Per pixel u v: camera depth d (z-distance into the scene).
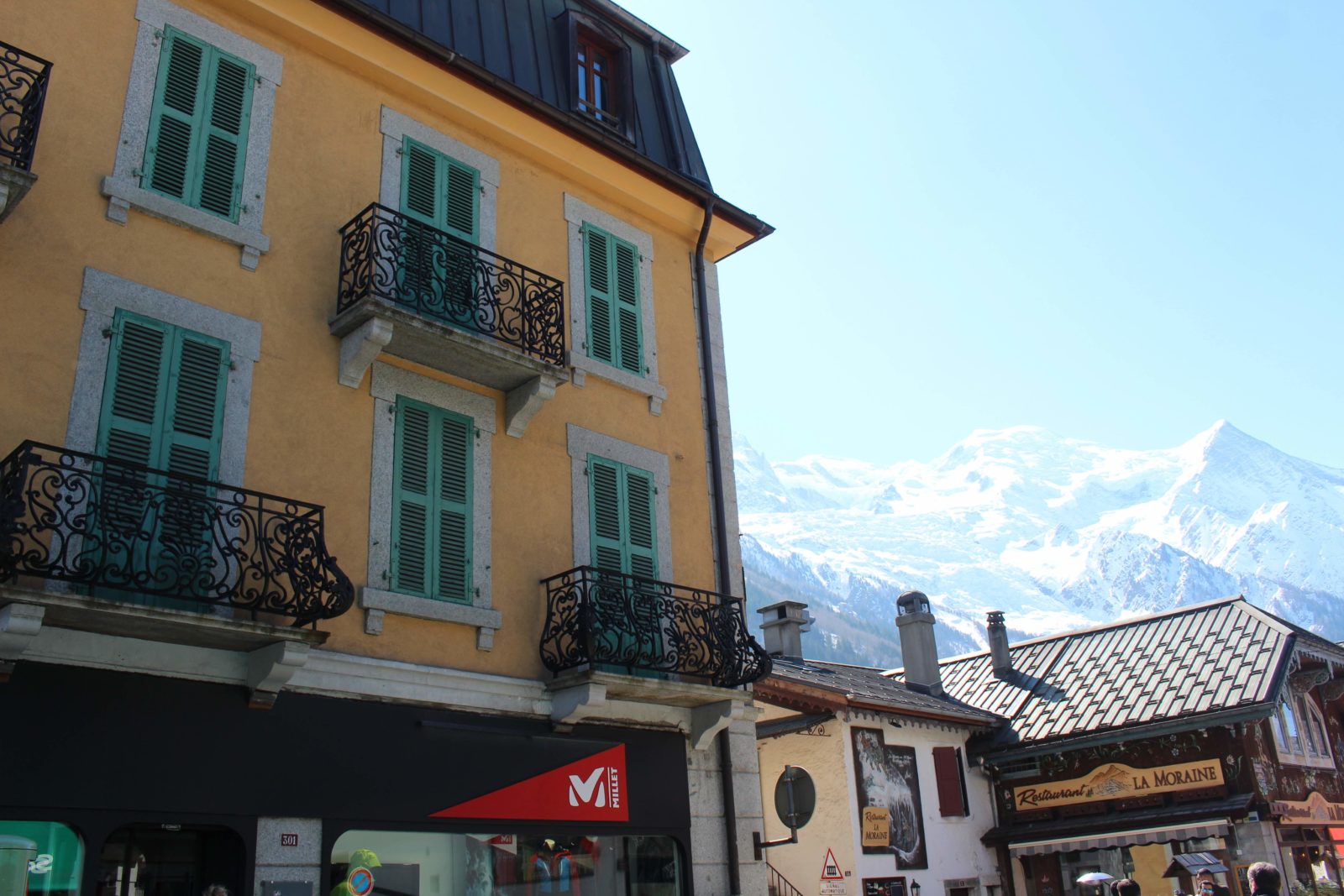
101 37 10.05
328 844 9.26
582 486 12.44
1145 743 21.12
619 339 13.60
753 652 12.34
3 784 7.79
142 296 9.54
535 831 10.66
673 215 14.86
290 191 10.95
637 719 11.86
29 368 8.77
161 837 8.91
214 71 10.75
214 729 8.90
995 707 23.83
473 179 12.69
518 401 11.84
